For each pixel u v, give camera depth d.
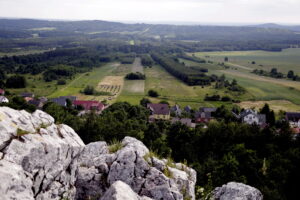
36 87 133.38
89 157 14.50
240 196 16.03
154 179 12.52
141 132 57.78
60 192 10.58
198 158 45.81
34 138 10.07
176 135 51.91
